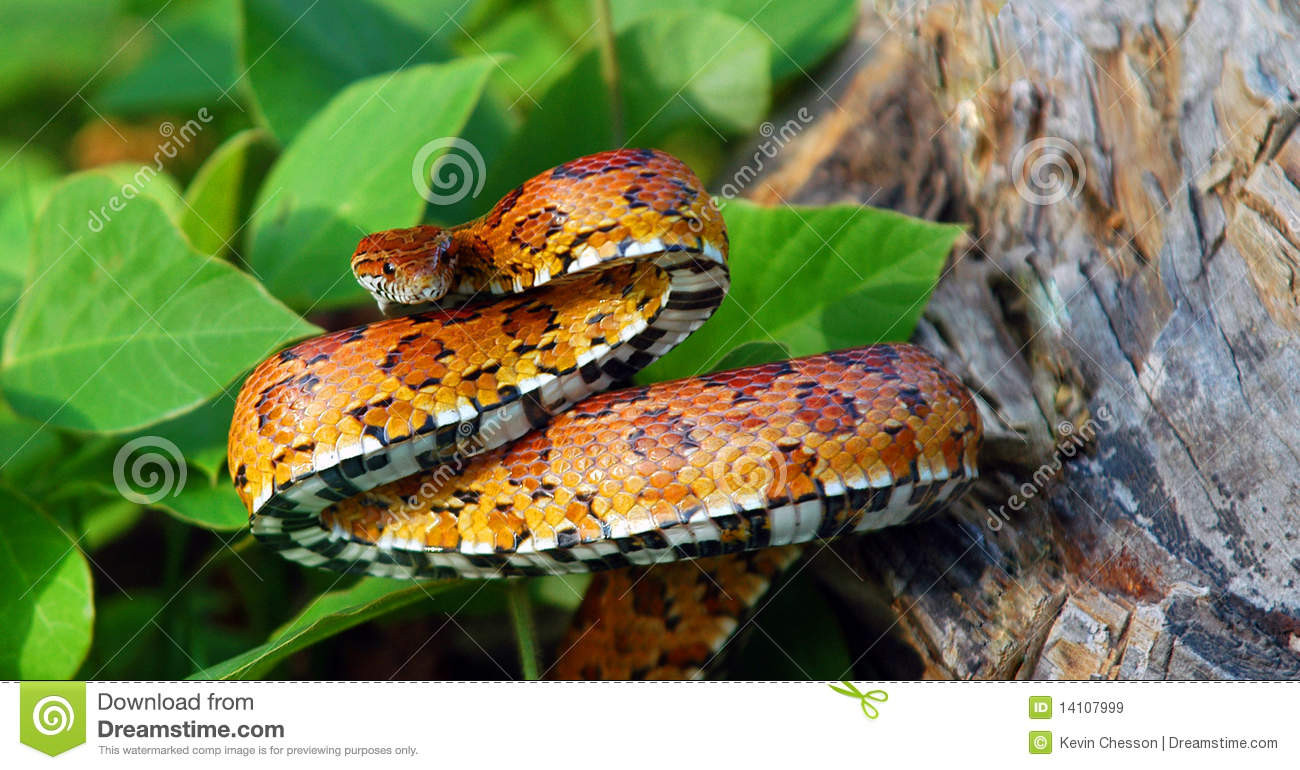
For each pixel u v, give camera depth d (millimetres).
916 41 843
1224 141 775
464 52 903
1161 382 774
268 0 877
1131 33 792
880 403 752
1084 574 773
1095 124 795
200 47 947
